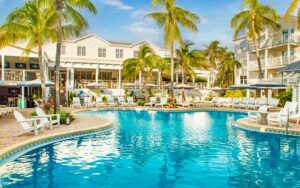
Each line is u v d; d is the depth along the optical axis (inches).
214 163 362.9
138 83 1660.9
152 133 583.8
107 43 1788.9
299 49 1482.5
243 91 1673.2
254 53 1764.3
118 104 1296.8
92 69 1791.3
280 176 312.0
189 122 781.3
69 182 288.0
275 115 701.9
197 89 1850.4
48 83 1061.8
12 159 364.5
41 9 790.5
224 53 2187.5
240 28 1318.9
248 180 298.8
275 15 1268.5
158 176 310.8
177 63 1603.1
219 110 1167.6
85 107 1206.9
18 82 1074.1
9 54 1161.4
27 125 484.7
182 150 432.1
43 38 844.0
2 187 271.0
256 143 486.0
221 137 540.1
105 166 344.8
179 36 1231.5
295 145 470.9
